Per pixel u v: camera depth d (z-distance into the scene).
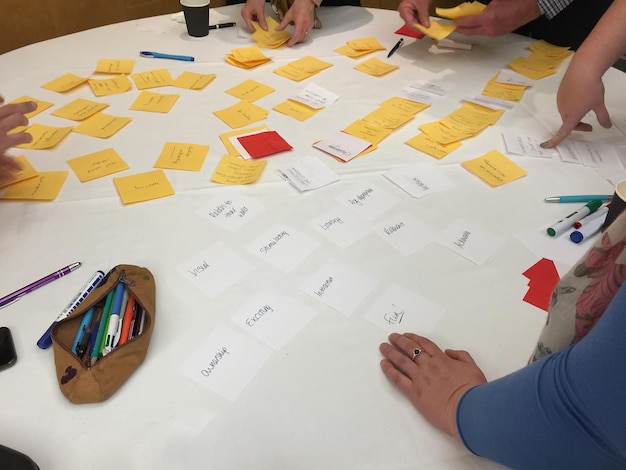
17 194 0.95
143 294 0.74
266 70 1.38
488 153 1.12
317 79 1.35
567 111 1.11
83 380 0.63
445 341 0.74
